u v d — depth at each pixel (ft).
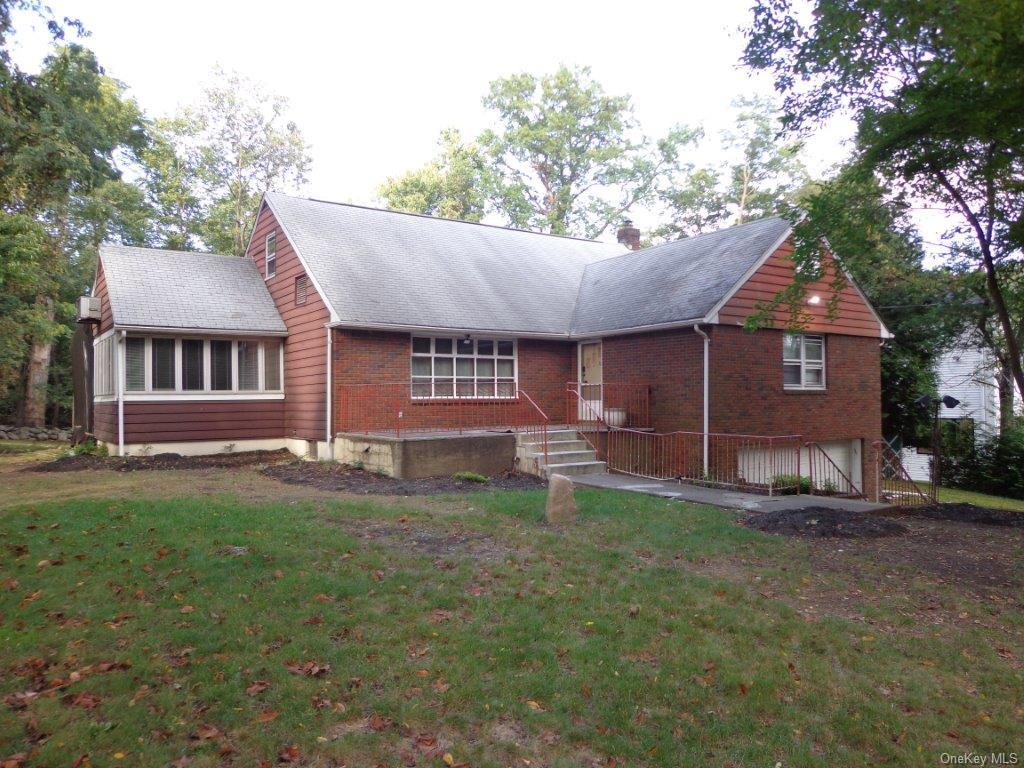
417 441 44.04
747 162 129.29
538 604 19.15
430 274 60.80
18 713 13.06
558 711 13.67
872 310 60.29
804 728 13.53
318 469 47.29
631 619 18.37
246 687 14.17
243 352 58.54
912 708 14.51
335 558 22.68
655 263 64.54
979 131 29.91
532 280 68.08
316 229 59.98
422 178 129.90
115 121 95.61
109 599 18.74
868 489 59.77
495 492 37.17
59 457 58.08
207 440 56.39
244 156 113.39
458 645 16.38
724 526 29.37
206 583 19.94
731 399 50.57
